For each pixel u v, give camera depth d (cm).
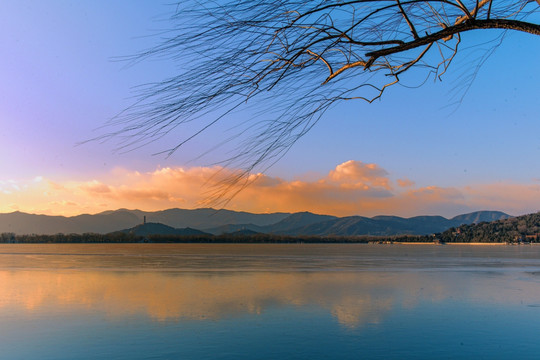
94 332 2064
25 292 3356
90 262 6994
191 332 2072
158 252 11881
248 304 2820
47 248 15925
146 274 4847
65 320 2317
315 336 2009
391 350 1802
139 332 2056
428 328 2161
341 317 2422
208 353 1762
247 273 5012
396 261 7581
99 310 2616
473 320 2348
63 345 1842
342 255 10212
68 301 2928
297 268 5791
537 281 4181
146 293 3300
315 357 1714
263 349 1808
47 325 2192
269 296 3162
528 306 2759
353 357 1716
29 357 1691
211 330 2114
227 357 1711
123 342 1895
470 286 3775
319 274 4909
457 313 2538
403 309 2653
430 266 6281
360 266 6228
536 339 1956
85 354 1731
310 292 3372
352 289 3553
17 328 2136
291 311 2573
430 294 3269
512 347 1842
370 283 4006
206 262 7075
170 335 2009
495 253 11531
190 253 11125
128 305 2780
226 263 6838
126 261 7338
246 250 13950
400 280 4272
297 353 1762
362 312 2566
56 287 3653
